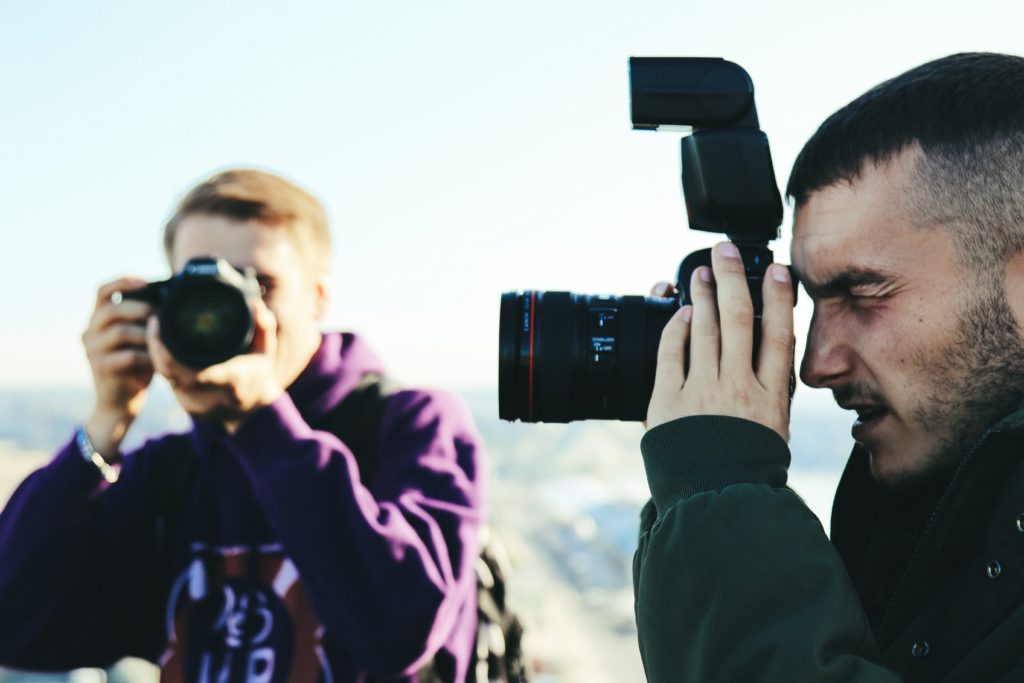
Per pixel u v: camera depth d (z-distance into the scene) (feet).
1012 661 2.74
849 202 3.15
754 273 3.52
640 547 3.49
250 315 4.43
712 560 2.89
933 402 3.07
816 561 2.83
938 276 3.01
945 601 2.98
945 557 3.00
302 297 4.92
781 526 2.90
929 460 3.13
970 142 2.98
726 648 2.80
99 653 4.95
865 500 3.78
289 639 4.54
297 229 4.92
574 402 3.84
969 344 3.00
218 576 4.73
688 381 3.31
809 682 2.64
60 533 4.75
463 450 5.10
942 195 3.00
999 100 2.99
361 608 4.39
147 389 4.90
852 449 3.79
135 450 5.17
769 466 3.11
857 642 2.78
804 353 3.38
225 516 4.77
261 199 4.83
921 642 2.97
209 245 4.74
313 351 5.09
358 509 4.47
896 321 3.08
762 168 3.65
